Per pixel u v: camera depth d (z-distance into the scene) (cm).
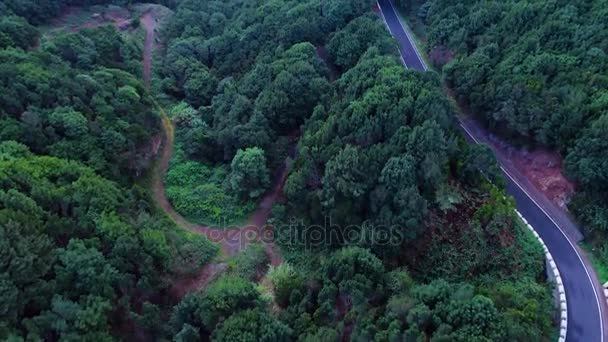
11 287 4662
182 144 8438
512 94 7231
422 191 6328
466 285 5341
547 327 5384
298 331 5325
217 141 8106
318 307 5622
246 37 10288
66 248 5397
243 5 12306
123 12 12425
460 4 9575
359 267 5722
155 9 13050
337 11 9938
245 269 6544
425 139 6191
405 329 4847
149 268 5781
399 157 6219
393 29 11025
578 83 6894
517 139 7512
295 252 6800
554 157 7019
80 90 7662
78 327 4812
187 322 5556
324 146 7006
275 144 7919
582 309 5756
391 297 5353
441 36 9506
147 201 7112
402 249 6238
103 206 6012
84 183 6097
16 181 5681
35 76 7350
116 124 7588
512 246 6150
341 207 6500
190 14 12144
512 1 8788
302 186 6825
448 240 6206
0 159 5897
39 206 5525
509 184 7281
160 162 8194
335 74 9512
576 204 6525
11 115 6806
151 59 10956
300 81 8200
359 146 6700
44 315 4762
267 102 8050
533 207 6912
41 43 9100
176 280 6238
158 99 9550
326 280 5766
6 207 5231
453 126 7362
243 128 7762
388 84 7438
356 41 9169
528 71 7425
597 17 7456
